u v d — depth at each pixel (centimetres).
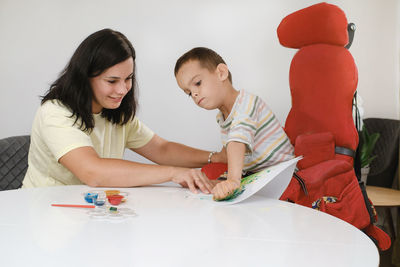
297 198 143
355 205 148
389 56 319
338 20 161
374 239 151
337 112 160
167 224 88
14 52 283
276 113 308
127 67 137
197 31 298
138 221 90
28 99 286
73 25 286
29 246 73
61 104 136
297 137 159
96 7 288
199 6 297
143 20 293
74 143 128
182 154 164
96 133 150
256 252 73
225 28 300
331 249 75
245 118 141
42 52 285
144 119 299
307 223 91
